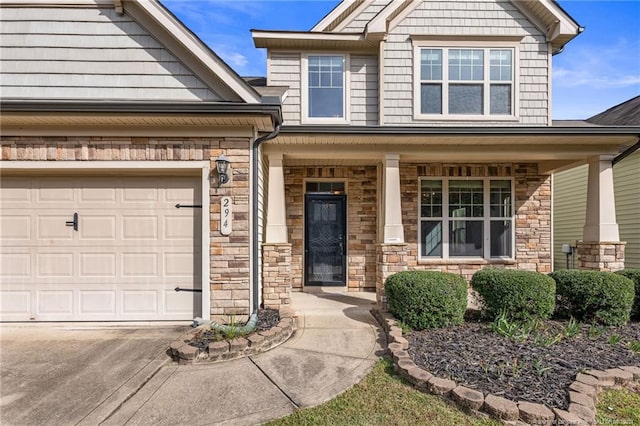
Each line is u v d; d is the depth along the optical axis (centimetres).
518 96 757
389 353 404
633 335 464
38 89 527
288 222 809
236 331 441
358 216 818
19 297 522
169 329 501
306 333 487
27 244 523
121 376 355
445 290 484
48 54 528
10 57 528
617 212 923
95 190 529
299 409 302
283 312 559
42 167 501
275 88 588
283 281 602
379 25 721
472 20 765
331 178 816
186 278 531
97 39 530
